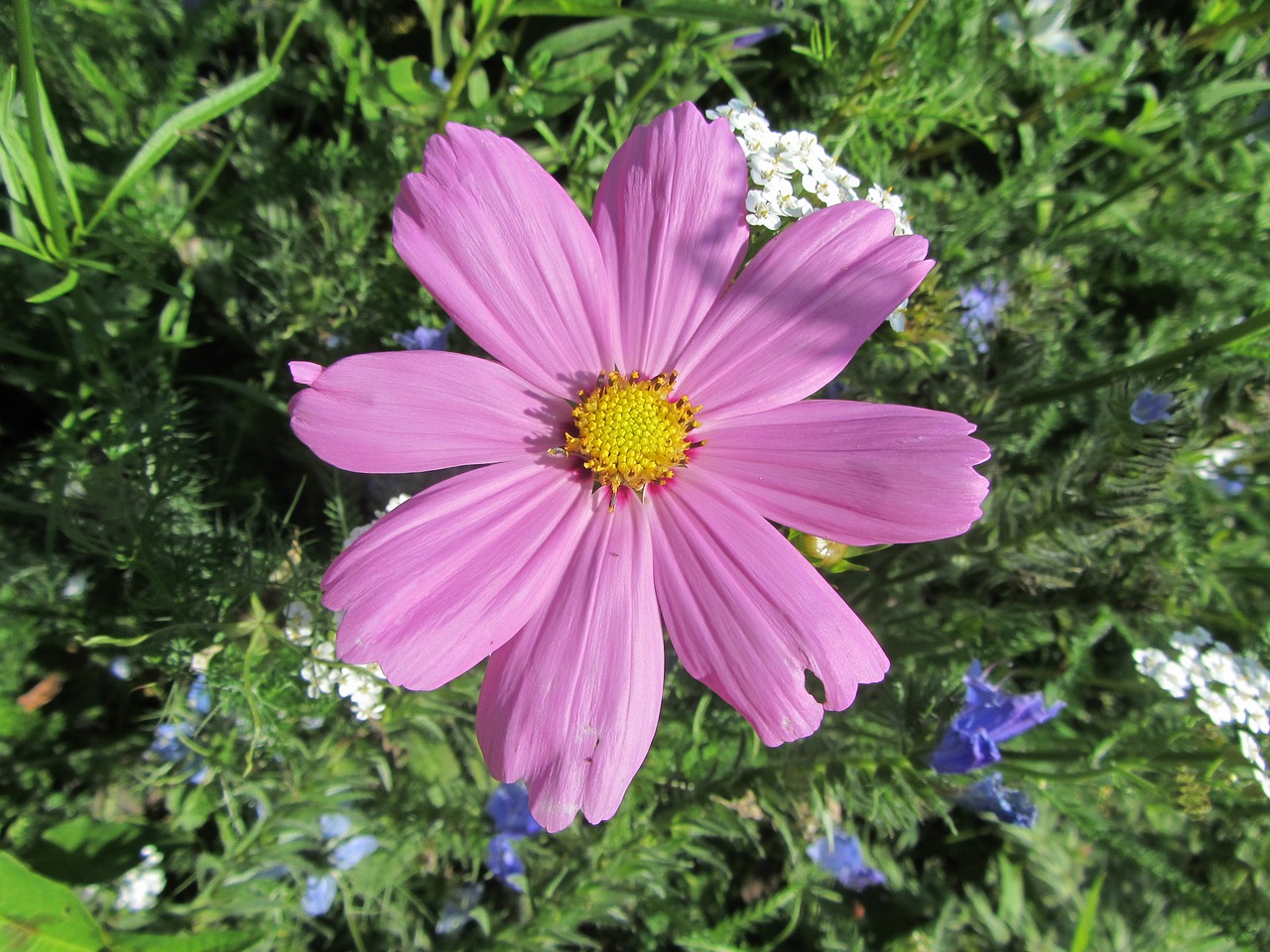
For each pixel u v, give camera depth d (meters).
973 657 0.15
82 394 0.15
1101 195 0.18
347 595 0.09
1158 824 0.17
